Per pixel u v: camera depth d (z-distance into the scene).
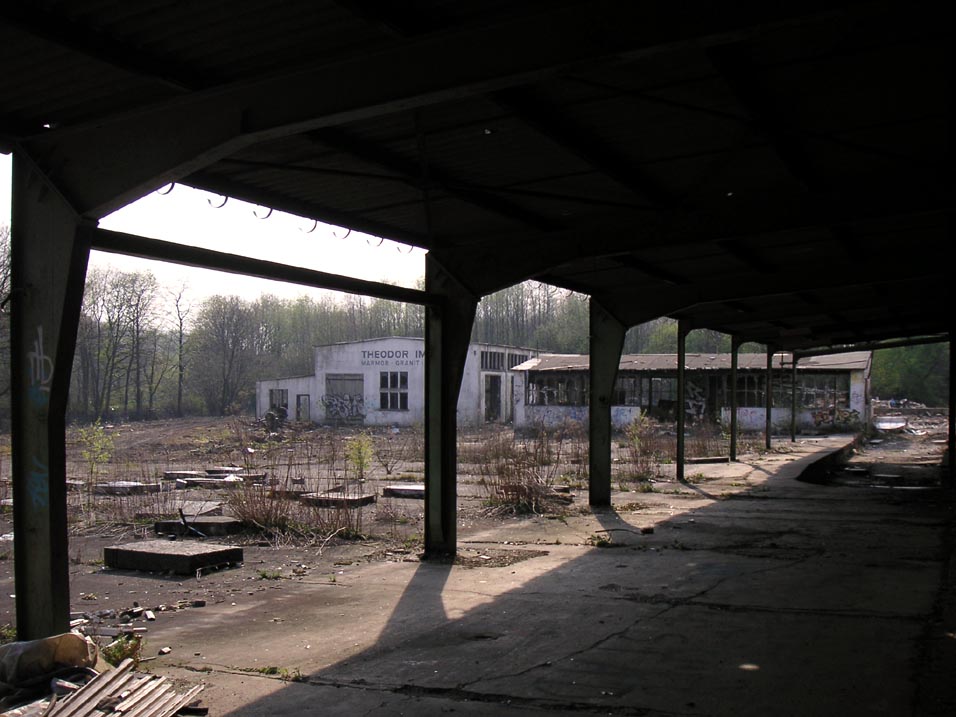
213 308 66.75
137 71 4.54
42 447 4.92
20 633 4.97
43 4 4.02
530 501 12.94
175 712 4.27
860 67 5.17
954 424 17.39
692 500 14.21
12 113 5.20
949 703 4.26
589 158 6.71
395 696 4.54
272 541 10.36
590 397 13.41
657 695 4.47
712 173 7.04
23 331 5.05
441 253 8.94
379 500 14.60
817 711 4.19
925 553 8.95
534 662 5.12
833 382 36.12
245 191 7.38
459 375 8.87
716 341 75.62
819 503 13.77
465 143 6.54
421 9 4.15
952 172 6.82
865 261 11.47
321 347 48.97
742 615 6.27
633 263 11.20
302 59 4.69
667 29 3.60
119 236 5.15
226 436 35.81
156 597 7.34
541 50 3.91
